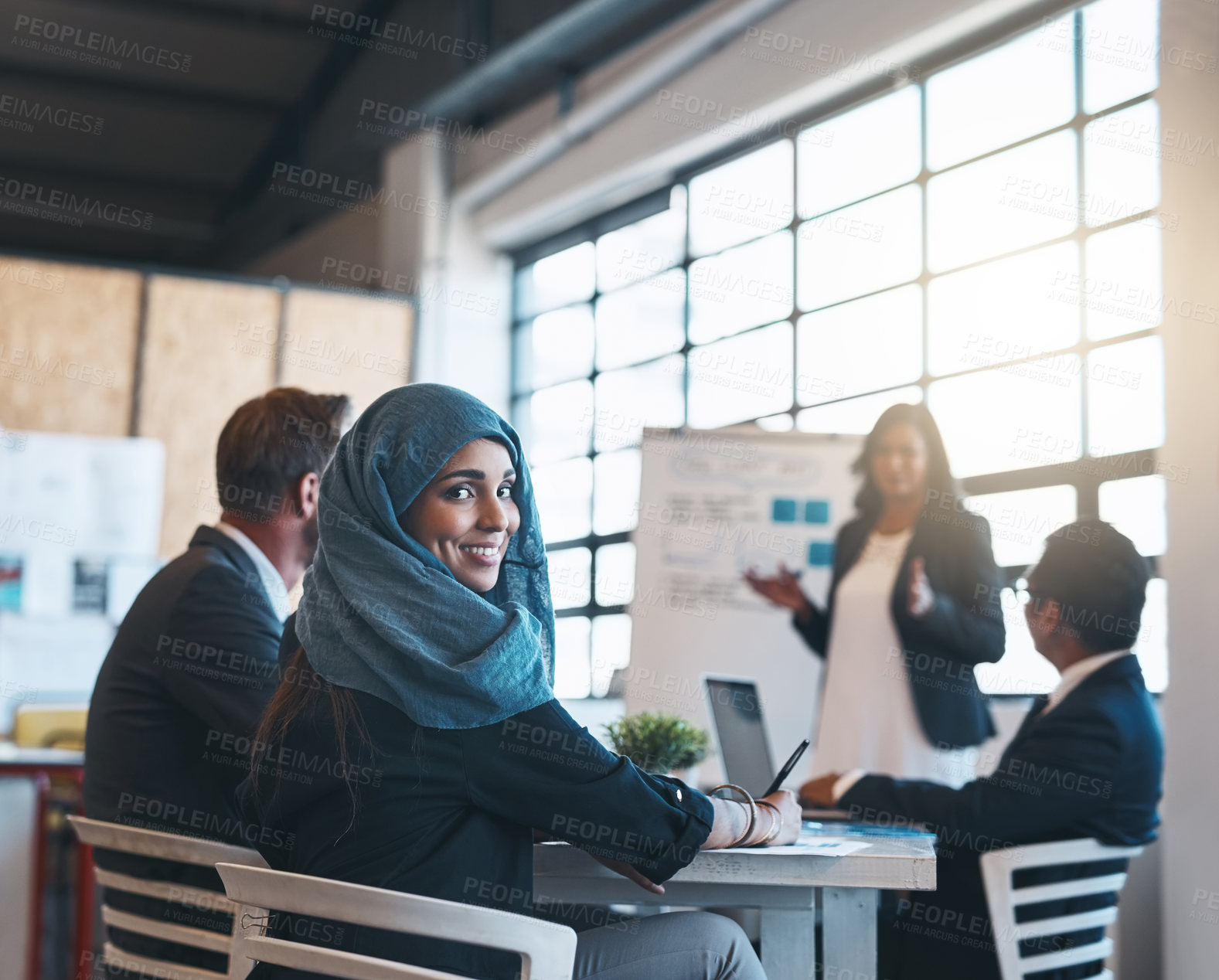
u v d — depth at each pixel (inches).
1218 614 126.6
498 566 58.9
